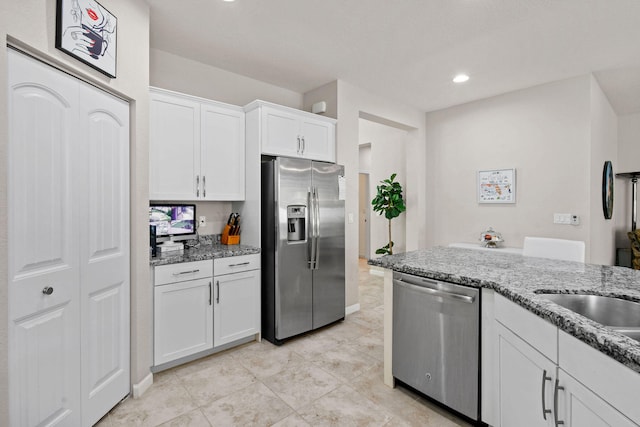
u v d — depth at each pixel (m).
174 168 2.56
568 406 1.07
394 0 2.16
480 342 1.64
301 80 3.51
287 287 2.85
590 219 3.36
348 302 3.62
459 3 2.19
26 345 1.38
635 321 1.30
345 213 3.56
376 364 2.46
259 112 2.85
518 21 2.40
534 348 1.26
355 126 3.67
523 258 2.21
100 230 1.76
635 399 0.81
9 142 1.30
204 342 2.50
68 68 1.53
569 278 1.63
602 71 3.29
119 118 1.90
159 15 2.32
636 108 4.52
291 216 2.89
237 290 2.70
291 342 2.88
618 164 4.90
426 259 2.18
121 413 1.86
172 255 2.48
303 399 2.01
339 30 2.54
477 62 3.10
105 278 1.80
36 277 1.41
